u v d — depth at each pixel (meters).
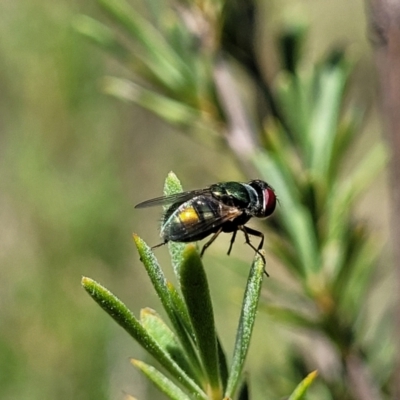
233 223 0.11
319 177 0.11
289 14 0.11
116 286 0.27
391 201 0.10
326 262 0.11
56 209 0.26
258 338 0.19
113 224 0.27
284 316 0.10
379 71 0.10
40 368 0.23
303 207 0.10
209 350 0.09
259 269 0.09
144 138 0.29
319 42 0.31
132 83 0.11
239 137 0.11
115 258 0.27
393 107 0.10
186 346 0.09
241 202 0.11
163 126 0.29
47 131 0.26
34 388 0.23
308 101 0.11
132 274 0.27
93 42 0.11
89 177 0.27
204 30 0.11
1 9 0.25
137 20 0.11
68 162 0.27
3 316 0.24
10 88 0.26
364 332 0.11
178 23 0.11
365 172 0.11
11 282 0.25
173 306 0.09
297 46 0.11
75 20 0.11
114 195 0.27
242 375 0.09
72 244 0.26
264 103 0.11
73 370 0.23
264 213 0.11
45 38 0.25
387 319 0.11
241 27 0.11
